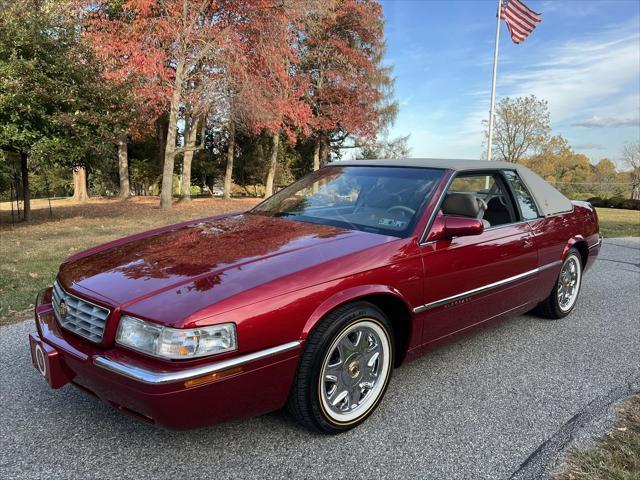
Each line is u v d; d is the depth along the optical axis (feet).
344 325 8.21
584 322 14.98
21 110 33.65
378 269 8.71
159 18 55.93
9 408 9.26
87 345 7.59
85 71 37.63
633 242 32.91
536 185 13.97
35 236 32.19
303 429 8.73
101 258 9.35
